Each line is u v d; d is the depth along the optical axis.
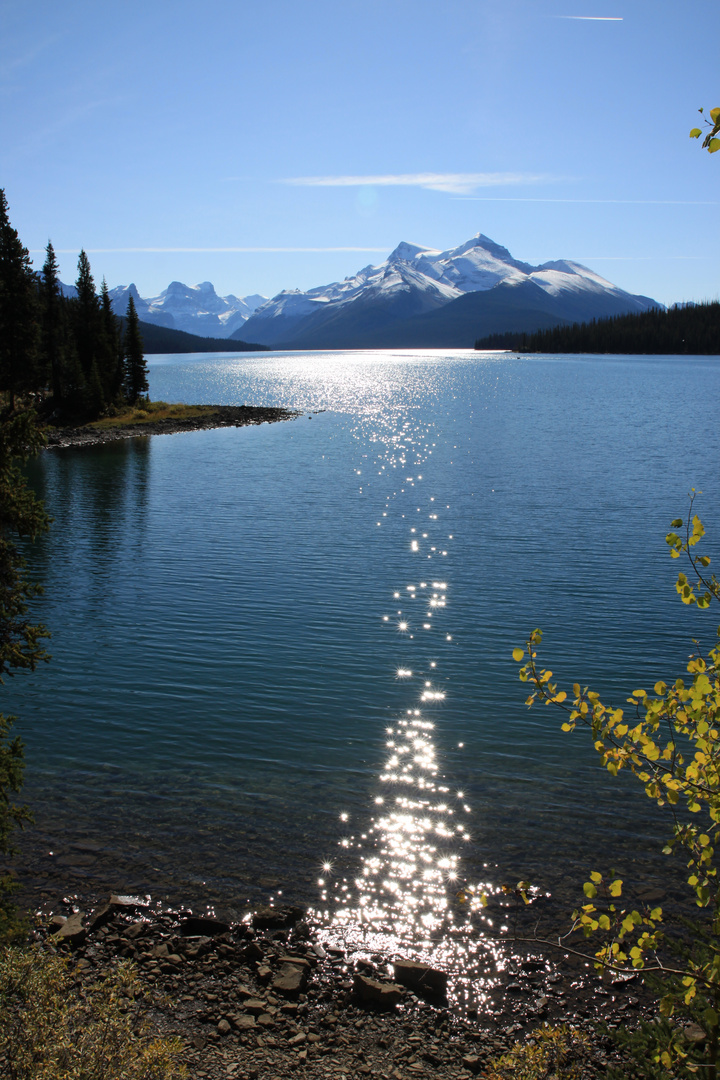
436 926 11.51
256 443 85.44
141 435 93.75
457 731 18.39
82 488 57.41
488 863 13.09
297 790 15.59
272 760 16.89
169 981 10.23
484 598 29.14
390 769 16.50
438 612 27.50
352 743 17.75
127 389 120.44
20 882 12.33
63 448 82.50
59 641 24.66
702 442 75.81
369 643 24.42
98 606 28.50
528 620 26.55
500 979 10.48
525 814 14.73
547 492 52.25
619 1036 7.10
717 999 5.90
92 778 15.98
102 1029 7.52
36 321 88.50
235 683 21.22
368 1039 9.34
